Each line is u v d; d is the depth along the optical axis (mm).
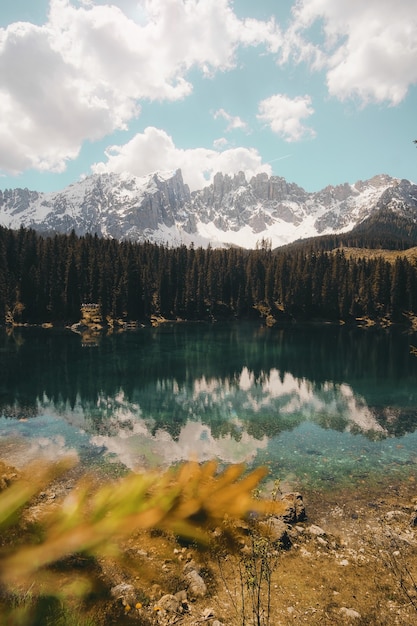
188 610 8227
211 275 130250
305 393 34219
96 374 40156
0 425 24250
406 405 30453
